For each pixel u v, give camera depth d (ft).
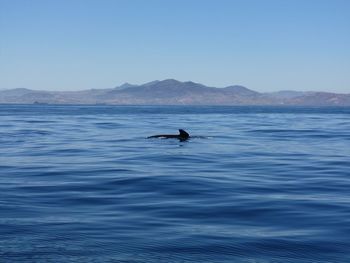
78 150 111.55
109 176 71.56
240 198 55.93
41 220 44.73
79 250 35.91
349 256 35.24
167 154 103.45
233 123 266.36
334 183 67.67
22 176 71.97
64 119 309.22
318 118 372.79
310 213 48.44
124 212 48.37
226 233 40.83
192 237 39.52
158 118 342.44
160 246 37.11
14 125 225.76
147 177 70.59
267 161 93.50
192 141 136.15
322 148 121.19
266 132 182.70
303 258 34.76
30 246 36.70
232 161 92.79
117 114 439.63
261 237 39.73
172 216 46.88
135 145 124.06
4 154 102.94
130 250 36.06
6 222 43.86
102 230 41.42
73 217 46.06
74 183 65.51
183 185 64.34
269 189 62.34
